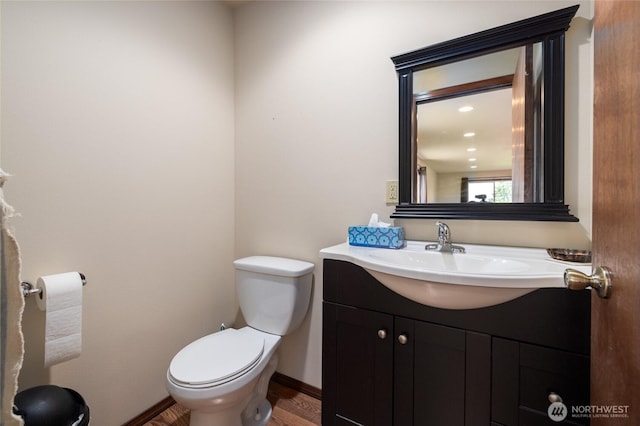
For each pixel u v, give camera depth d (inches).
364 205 55.4
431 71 48.7
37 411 32.6
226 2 69.6
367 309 40.4
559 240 40.7
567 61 39.5
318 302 60.4
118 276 50.1
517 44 42.3
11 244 16.3
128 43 51.2
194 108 62.9
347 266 42.1
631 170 17.9
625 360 18.2
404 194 50.6
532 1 41.8
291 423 53.6
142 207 53.6
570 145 39.6
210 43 66.2
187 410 56.9
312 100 60.8
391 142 52.6
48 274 41.9
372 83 54.2
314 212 61.0
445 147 47.6
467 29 46.3
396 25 51.9
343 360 42.6
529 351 30.4
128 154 51.3
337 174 58.2
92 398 46.8
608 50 20.9
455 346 34.0
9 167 38.5
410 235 51.0
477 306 31.8
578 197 39.4
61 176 43.2
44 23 41.3
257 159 68.8
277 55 65.4
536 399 30.1
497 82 44.0
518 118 42.5
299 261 61.6
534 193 41.4
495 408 32.0
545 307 29.6
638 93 17.3
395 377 38.1
